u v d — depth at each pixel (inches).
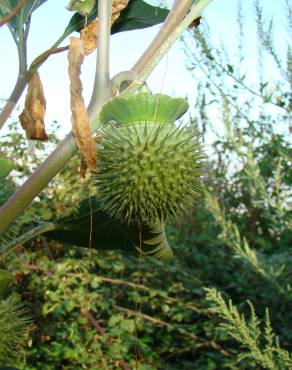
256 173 15.0
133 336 18.1
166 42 5.6
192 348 18.5
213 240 21.8
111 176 6.2
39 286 18.9
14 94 6.2
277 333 18.1
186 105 6.3
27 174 21.1
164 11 7.2
